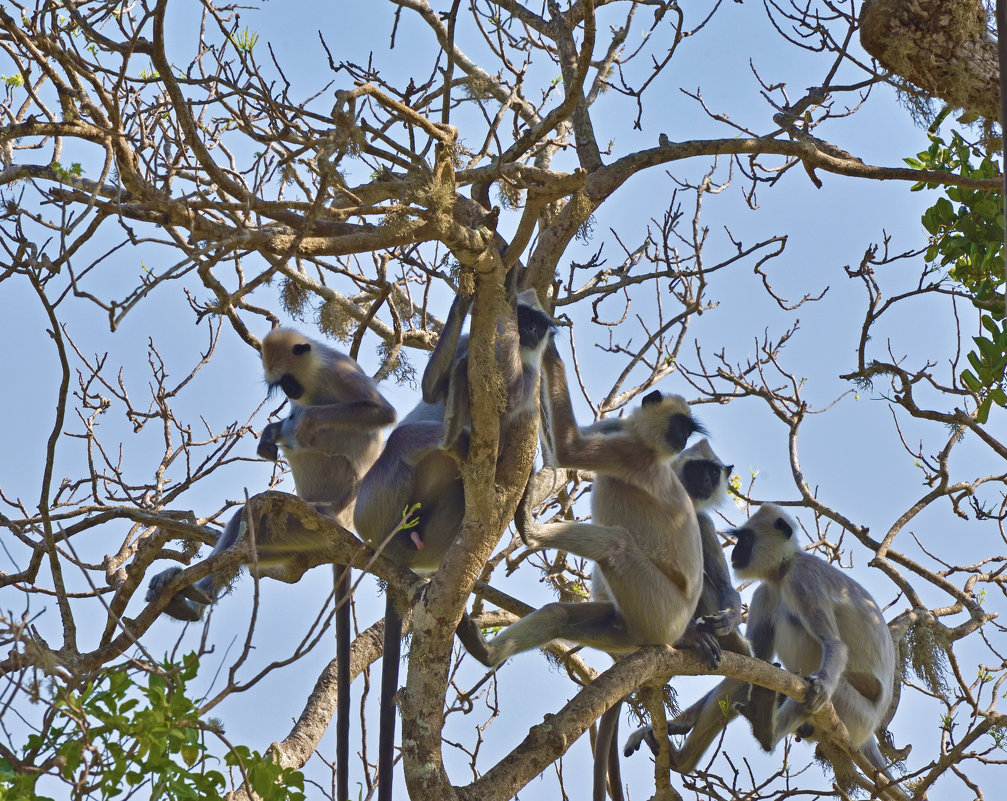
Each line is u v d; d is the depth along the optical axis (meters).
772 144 22.00
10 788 11.34
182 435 23.75
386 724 18.55
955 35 18.94
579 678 23.19
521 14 25.52
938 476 24.92
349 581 19.81
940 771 18.42
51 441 14.70
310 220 13.20
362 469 23.00
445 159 14.47
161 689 12.39
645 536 21.78
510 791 16.66
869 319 21.52
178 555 20.25
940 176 21.73
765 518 26.73
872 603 26.19
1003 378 20.11
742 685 23.72
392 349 25.16
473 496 16.08
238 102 20.30
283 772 13.72
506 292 17.38
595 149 23.92
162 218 13.92
